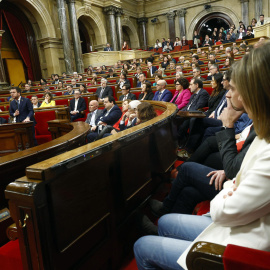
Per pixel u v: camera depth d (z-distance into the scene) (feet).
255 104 2.51
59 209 3.53
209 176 4.77
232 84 3.58
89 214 4.10
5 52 47.78
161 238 3.59
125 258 5.19
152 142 6.21
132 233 5.44
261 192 2.38
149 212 6.19
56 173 3.39
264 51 2.44
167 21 69.15
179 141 10.55
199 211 5.26
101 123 15.01
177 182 5.25
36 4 46.06
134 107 11.23
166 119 6.79
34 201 3.19
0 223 5.60
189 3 65.77
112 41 60.23
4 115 19.22
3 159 5.65
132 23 69.10
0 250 4.66
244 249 2.30
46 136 17.95
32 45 49.32
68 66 49.08
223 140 4.36
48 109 18.22
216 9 63.41
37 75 50.21
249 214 2.49
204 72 23.11
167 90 17.54
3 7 44.91
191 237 3.83
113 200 4.73
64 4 48.03
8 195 3.34
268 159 2.40
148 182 5.98
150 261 3.49
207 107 14.69
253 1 58.90
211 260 2.37
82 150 3.95
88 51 60.75
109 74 35.76
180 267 3.23
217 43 46.42
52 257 3.48
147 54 59.41
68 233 3.70
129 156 5.09
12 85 40.93
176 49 56.44
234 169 3.97
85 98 22.35
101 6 58.18
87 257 4.09
